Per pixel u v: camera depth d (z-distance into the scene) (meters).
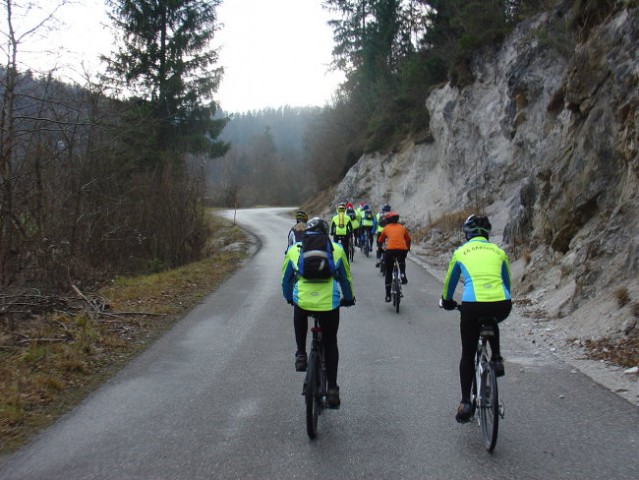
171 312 9.91
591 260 8.08
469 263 4.54
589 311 7.48
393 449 4.21
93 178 15.05
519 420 4.68
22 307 9.23
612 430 4.40
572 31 15.98
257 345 7.51
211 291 12.33
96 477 3.87
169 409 5.19
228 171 70.12
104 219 15.89
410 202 29.47
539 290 9.80
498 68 22.62
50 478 3.88
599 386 5.41
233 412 5.07
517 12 23.28
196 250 20.38
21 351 7.03
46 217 12.20
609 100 9.33
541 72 18.12
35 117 10.66
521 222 13.34
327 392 4.70
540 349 6.83
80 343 7.20
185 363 6.73
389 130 37.59
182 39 25.92
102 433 4.65
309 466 3.97
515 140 19.20
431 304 10.20
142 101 25.38
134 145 20.28
